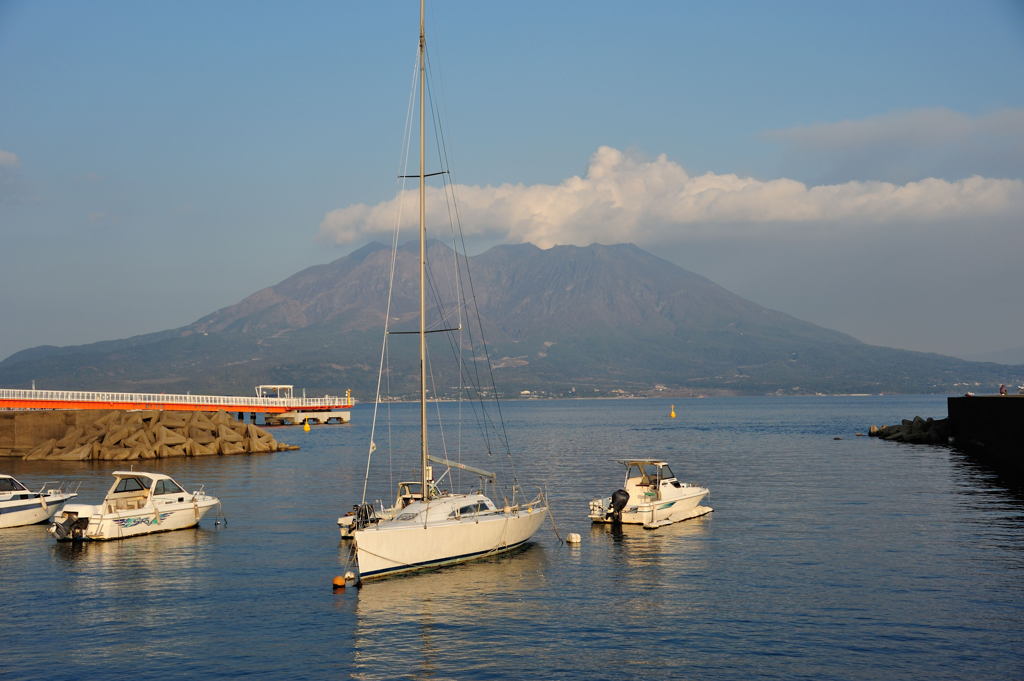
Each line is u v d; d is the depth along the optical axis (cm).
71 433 9238
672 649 2545
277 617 2884
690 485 4903
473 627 2770
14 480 4753
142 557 3797
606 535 4288
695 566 3559
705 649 2541
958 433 9681
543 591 3180
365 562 3250
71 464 8412
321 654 2534
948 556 3634
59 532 4081
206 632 2733
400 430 16588
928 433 10444
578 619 2844
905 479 6462
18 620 2862
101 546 4047
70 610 2975
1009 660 2408
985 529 4244
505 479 7069
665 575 3409
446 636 2684
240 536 4303
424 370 3894
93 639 2672
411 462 8719
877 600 2986
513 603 3027
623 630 2727
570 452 10088
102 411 9850
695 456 9131
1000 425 7181
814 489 5966
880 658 2439
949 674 2317
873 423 18312
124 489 4372
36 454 8819
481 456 9575
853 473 7012
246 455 9781
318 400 19312
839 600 2998
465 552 3616
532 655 2514
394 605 3012
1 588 3269
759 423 18750
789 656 2467
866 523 4481
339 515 5016
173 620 2858
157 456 9256
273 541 4159
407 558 3391
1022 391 8856
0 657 2514
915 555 3662
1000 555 3638
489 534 3706
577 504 5456
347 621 2838
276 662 2473
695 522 4647
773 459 8581
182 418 10238
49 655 2531
